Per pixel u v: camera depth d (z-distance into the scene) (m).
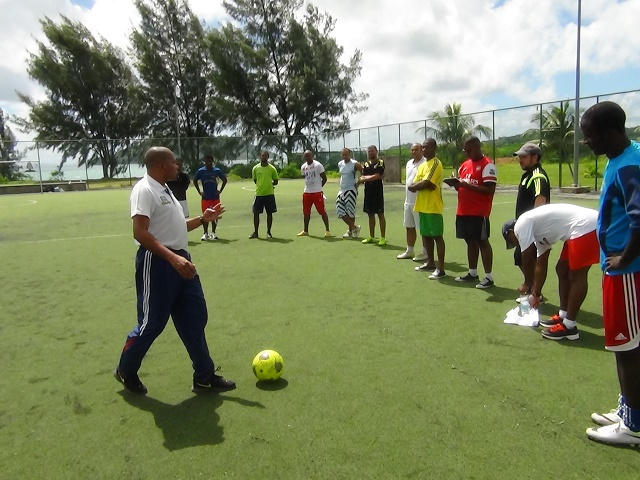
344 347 4.56
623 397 2.96
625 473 2.70
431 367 4.08
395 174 26.50
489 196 6.19
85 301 6.43
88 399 3.76
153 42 46.72
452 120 22.58
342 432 3.16
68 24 45.59
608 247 2.86
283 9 42.72
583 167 18.39
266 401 3.61
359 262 8.16
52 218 16.19
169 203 3.60
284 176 35.69
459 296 6.04
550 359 4.16
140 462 2.94
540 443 2.98
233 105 43.75
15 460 3.01
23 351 4.76
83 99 46.47
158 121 48.59
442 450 2.94
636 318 2.80
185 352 4.58
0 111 50.78
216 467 2.85
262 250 9.52
